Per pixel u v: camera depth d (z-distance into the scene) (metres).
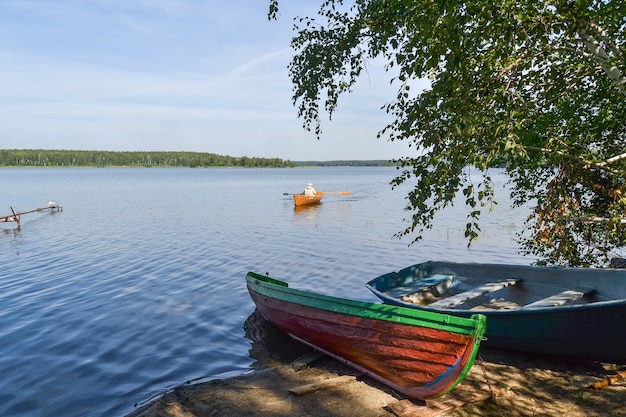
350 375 6.56
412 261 16.42
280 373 6.97
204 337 9.05
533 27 4.95
